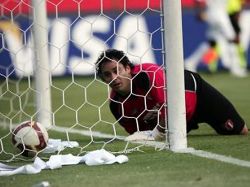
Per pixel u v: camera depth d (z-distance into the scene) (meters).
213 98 18.73
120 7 43.84
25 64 28.47
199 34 47.84
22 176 13.72
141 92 17.56
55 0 43.03
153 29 43.44
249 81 42.06
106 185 12.42
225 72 48.72
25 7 35.91
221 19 47.75
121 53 17.34
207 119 19.17
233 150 16.08
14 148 16.77
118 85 17.44
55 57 42.47
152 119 18.12
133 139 17.78
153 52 42.41
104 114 27.86
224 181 12.30
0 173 13.93
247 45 48.53
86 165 14.72
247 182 12.13
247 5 48.53
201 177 12.75
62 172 13.98
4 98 32.22
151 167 14.08
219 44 48.22
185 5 47.69
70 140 19.67
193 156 15.24
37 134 15.94
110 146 17.64
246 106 28.77
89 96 35.44
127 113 18.28
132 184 12.41
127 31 43.66
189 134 20.25
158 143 17.17
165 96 16.20
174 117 16.12
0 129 24.22
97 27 43.31
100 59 17.41
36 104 22.75
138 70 17.41
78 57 43.81
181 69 16.00
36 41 22.36
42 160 15.45
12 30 36.09
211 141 18.06
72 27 43.38
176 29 15.80
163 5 15.86
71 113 28.72
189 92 17.88
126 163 14.72
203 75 46.88
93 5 43.56
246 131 19.48
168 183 12.34
